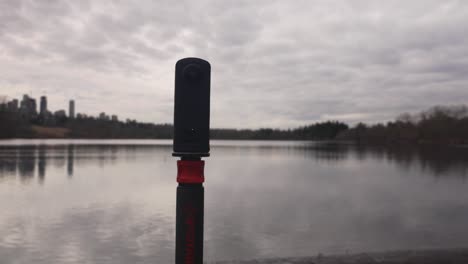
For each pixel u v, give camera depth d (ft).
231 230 43.98
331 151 302.66
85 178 94.84
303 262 19.83
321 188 82.12
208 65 9.14
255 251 36.17
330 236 41.70
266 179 99.14
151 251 35.47
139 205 58.75
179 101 9.08
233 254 35.27
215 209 56.44
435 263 19.90
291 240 39.93
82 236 40.57
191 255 9.12
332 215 52.90
